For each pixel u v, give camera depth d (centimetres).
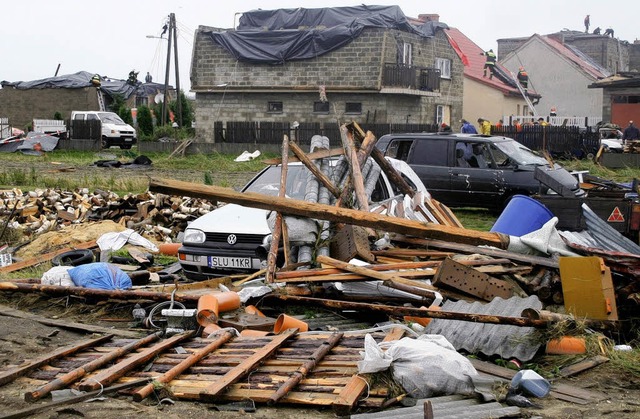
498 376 637
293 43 4259
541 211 982
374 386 586
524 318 688
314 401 562
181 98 5169
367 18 4206
